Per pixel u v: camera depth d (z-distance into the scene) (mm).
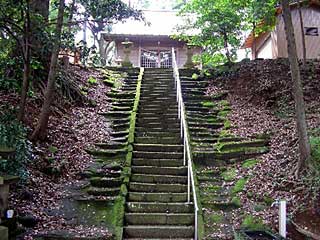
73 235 5074
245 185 6727
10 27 6660
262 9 12430
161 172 7109
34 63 7836
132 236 5445
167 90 11336
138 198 6309
